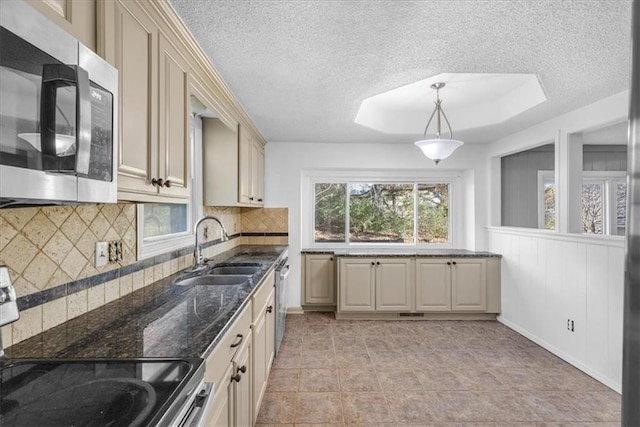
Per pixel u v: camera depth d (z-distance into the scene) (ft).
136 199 4.04
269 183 14.08
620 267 8.12
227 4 4.80
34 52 2.24
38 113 2.26
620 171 15.28
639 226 1.55
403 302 13.37
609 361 8.36
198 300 5.26
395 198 15.38
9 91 2.08
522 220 14.78
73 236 4.38
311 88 8.07
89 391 2.73
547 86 7.97
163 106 4.65
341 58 6.53
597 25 5.43
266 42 5.89
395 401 7.61
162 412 2.43
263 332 7.42
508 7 4.95
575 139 9.95
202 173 9.48
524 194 14.82
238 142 9.53
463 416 7.07
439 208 15.38
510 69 7.10
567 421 6.93
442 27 5.48
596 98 8.70
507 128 11.66
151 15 4.27
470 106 11.67
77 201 2.67
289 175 14.12
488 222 14.08
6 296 3.02
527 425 6.80
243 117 9.75
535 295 11.21
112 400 2.63
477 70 7.13
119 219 5.42
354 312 13.47
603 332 8.55
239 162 9.59
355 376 8.75
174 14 4.69
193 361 3.17
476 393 7.97
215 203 9.51
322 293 14.08
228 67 6.88
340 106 9.40
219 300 5.25
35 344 3.54
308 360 9.68
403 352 10.28
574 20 5.29
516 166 14.80
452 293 13.38
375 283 13.37
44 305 3.90
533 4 4.89
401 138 13.23
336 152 14.17
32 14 2.23
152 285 6.36
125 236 5.59
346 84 7.82
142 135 4.10
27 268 3.67
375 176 15.21
